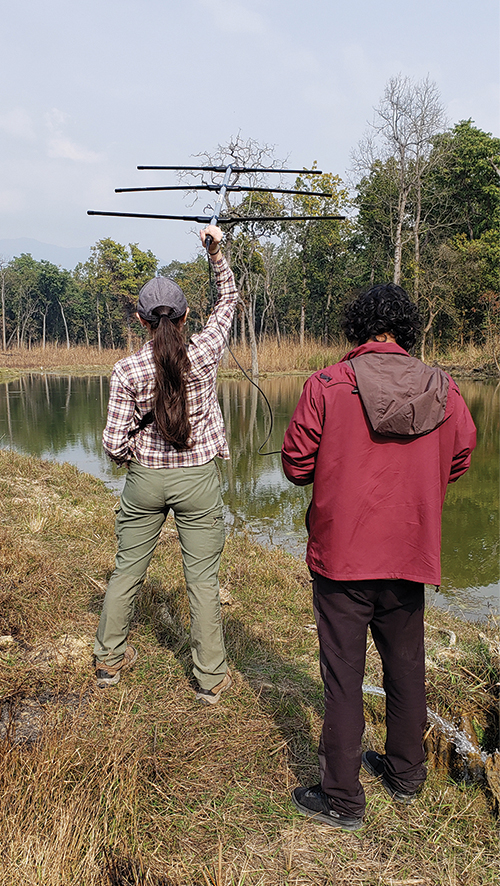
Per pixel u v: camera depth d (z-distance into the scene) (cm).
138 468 259
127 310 6381
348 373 195
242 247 2952
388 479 192
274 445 1205
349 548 193
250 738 247
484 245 3447
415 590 200
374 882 183
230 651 325
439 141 3288
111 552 461
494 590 532
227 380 2888
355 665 199
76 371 4425
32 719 248
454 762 232
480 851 193
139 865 181
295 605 407
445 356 3212
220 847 178
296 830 201
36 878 168
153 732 245
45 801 194
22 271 7825
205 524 264
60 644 307
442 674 291
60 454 1091
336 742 198
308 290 4897
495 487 892
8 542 433
